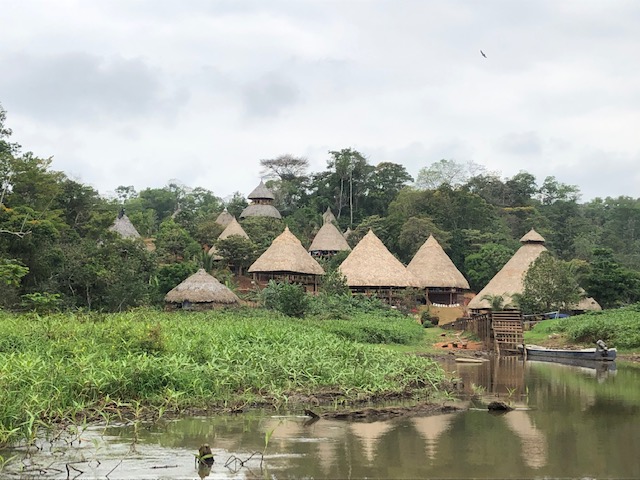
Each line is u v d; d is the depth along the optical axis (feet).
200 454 32.94
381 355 66.28
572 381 69.67
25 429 36.47
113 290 129.29
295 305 134.41
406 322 140.87
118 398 43.60
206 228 251.19
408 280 184.24
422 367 63.00
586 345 116.47
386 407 48.44
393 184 323.78
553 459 34.63
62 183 173.99
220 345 60.39
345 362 60.75
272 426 41.86
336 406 48.57
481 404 52.29
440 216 272.31
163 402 45.98
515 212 305.32
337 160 320.50
